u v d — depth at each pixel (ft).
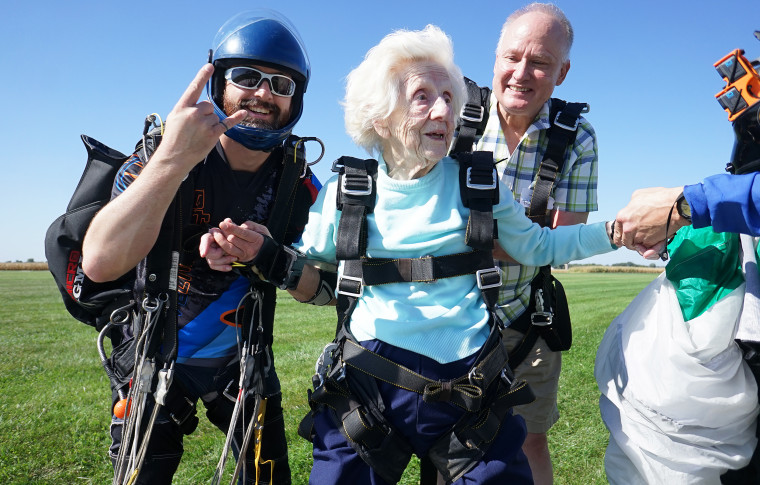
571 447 11.11
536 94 7.22
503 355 5.12
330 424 5.20
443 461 4.99
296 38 6.02
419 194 5.10
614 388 5.78
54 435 12.07
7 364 20.56
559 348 7.80
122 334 6.30
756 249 5.19
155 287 5.66
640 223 5.10
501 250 6.10
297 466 10.04
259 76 5.67
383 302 5.04
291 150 6.24
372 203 5.12
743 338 5.02
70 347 24.62
